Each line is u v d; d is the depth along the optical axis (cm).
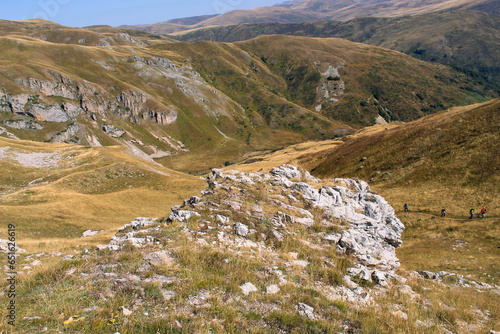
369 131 13450
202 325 714
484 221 3278
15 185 6675
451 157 4959
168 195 7175
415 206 4172
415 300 1115
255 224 1449
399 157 5822
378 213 1966
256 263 1118
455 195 4097
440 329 918
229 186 1820
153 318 723
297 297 928
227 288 922
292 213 1633
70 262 994
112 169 7906
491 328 1013
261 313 818
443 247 2941
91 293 804
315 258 1273
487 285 1638
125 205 5875
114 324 687
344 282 1112
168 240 1198
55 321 681
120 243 1171
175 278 938
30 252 1341
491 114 5228
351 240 1472
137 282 880
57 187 6438
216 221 1414
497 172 4103
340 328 804
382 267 1436
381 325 852
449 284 1578
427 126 6125
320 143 15538
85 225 4184
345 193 2064
